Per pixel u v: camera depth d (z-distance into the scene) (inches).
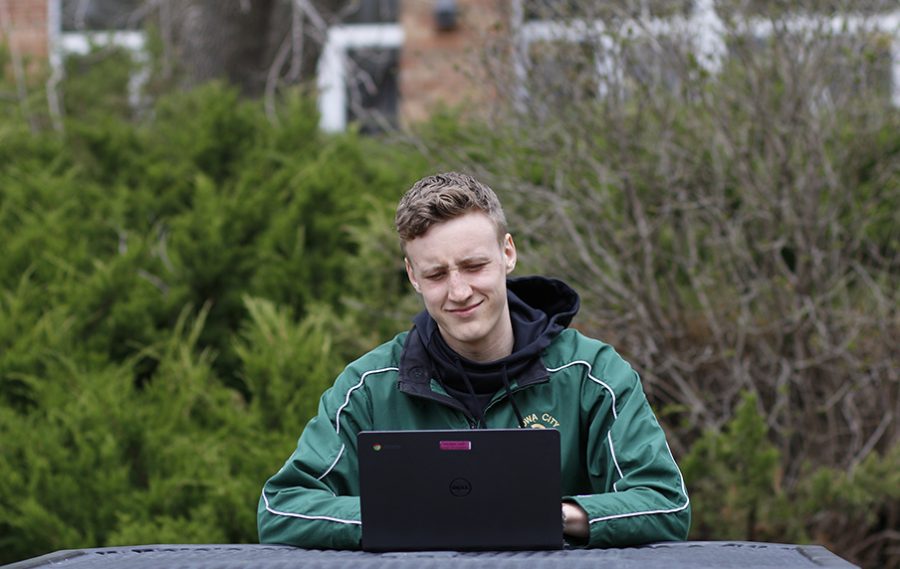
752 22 243.0
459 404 127.2
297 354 208.4
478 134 264.8
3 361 220.8
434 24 420.5
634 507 115.1
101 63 378.3
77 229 271.4
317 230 265.6
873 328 229.0
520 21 257.3
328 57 402.3
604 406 125.0
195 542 182.4
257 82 383.2
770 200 231.9
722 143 245.8
